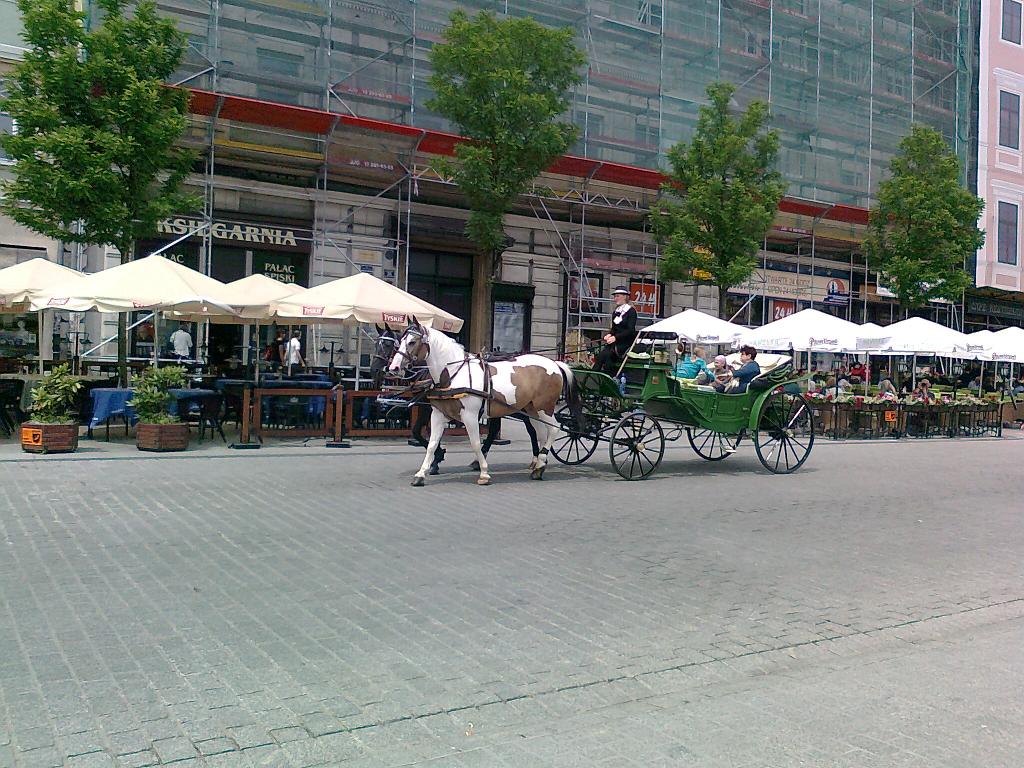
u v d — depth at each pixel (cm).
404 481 1118
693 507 1012
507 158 2003
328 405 1483
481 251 2459
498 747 394
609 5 2725
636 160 2720
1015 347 2338
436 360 1095
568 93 2255
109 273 1348
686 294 2939
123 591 603
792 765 385
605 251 2633
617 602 626
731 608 624
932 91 3572
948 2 3650
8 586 606
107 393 1337
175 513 862
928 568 768
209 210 2052
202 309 1412
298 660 489
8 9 1945
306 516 875
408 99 2266
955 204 2838
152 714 413
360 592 623
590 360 1591
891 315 3531
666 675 492
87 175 1445
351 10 2252
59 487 973
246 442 1378
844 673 507
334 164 2183
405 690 454
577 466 1337
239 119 2066
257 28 2116
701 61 2872
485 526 862
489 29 2008
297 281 2247
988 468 1541
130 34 1548
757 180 2411
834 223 3222
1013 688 488
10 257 1966
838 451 1745
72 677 453
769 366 1395
